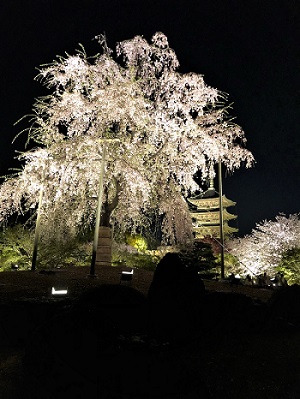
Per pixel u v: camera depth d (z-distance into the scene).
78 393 3.82
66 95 16.19
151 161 18.03
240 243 35.53
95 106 15.86
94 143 16.03
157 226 20.59
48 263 17.75
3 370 4.83
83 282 11.73
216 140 17.08
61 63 16.67
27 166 15.68
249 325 6.67
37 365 4.21
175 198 18.94
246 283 17.69
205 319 6.21
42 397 3.98
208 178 18.86
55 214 17.77
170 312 5.75
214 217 43.94
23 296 8.95
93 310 4.78
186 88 17.31
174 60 17.61
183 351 5.42
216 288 12.88
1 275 12.82
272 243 31.47
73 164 15.92
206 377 4.67
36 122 16.70
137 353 4.21
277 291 8.09
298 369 5.24
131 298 5.87
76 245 18.38
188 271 6.30
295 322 7.44
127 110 15.55
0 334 6.00
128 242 24.09
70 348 4.18
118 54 17.50
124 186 17.50
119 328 5.02
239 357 5.46
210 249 18.44
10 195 16.41
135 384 3.79
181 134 17.16
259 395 4.48
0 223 17.86
